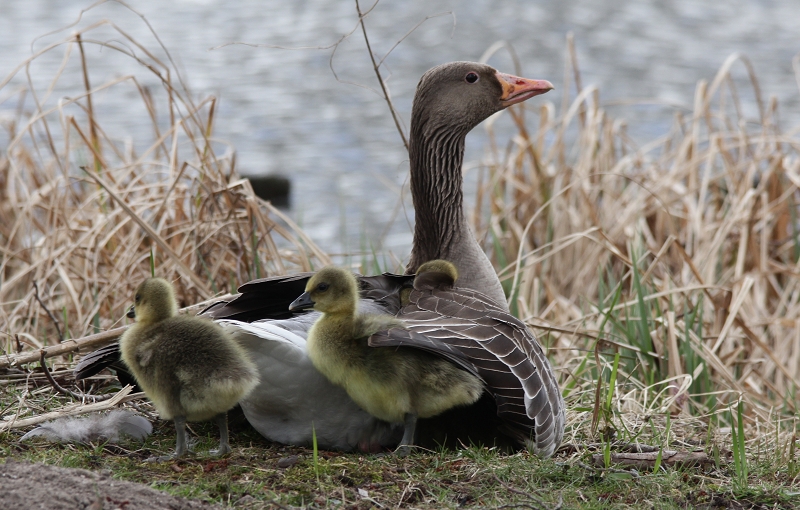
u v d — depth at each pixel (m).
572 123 28.34
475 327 7.43
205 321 7.11
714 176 16.11
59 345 9.26
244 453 7.35
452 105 10.27
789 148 19.38
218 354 6.82
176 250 13.21
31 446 7.27
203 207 13.09
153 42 38.25
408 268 10.56
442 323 7.49
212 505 6.21
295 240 13.38
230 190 12.82
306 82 33.78
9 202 15.97
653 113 29.78
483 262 10.27
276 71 35.09
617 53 38.22
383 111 30.83
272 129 28.72
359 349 7.05
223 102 30.97
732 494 7.15
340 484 6.80
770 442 9.20
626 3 47.72
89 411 7.72
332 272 7.10
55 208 13.46
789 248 16.28
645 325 11.82
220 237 13.08
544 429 7.54
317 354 7.13
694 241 15.97
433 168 10.28
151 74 32.62
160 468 6.90
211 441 7.77
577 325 12.83
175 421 7.10
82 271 13.25
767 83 33.34
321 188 24.36
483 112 10.41
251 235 12.78
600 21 44.00
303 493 6.59
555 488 7.05
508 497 6.78
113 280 12.20
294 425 7.63
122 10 43.91
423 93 10.32
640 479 7.27
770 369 13.79
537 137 17.69
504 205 17.31
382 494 6.70
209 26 42.00
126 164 13.97
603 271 15.53
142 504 5.93
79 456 7.03
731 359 12.64
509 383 7.22
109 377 9.24
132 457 7.30
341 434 7.66
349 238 21.08
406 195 23.77
